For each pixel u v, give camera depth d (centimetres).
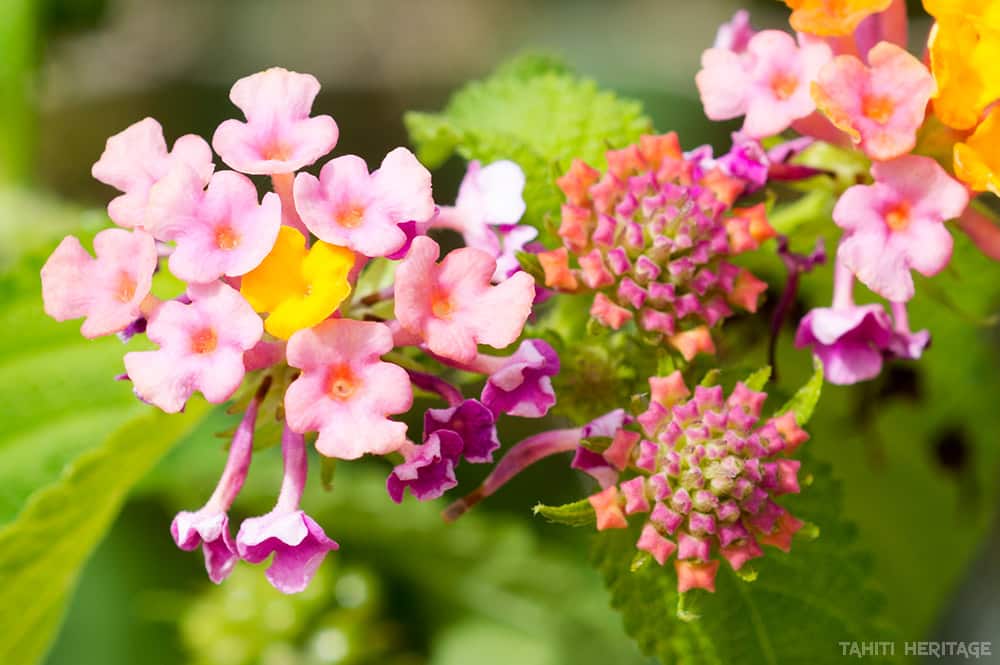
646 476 18
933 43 17
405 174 17
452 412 17
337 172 17
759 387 18
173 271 16
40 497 19
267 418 18
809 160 19
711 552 18
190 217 17
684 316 18
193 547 17
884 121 17
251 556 17
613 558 19
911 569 23
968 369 23
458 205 18
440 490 17
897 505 23
